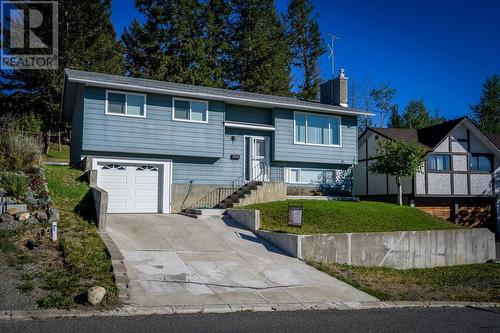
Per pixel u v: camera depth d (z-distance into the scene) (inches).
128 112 795.4
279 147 941.8
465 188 1120.8
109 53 1515.7
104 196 530.6
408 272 610.9
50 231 468.8
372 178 1211.2
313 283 469.7
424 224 773.9
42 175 610.9
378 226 701.3
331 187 1008.2
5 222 470.0
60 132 1567.4
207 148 853.8
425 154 1023.0
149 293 383.9
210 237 595.5
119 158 784.9
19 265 385.4
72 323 298.5
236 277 460.1
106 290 362.6
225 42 1707.7
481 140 1149.1
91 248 448.1
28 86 1503.4
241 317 346.0
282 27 1857.8
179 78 1514.5
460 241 715.4
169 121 824.9
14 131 690.8
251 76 1727.4
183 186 839.7
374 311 396.2
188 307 360.5
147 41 1606.8
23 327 283.4
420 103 2076.8
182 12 1600.6
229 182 895.7
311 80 2031.3
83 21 1461.6
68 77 741.3
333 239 581.3
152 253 498.6
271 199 844.6
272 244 595.8
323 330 318.7
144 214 730.8
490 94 2453.2
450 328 343.3
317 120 994.7
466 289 524.4
